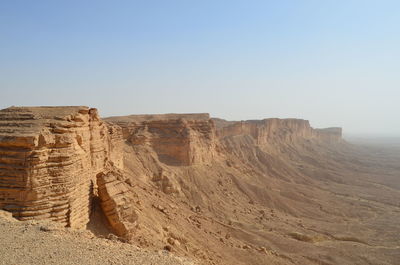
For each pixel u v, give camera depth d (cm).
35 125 2039
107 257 1348
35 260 1230
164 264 1360
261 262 3459
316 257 4119
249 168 9000
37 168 1878
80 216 2141
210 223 4447
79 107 2503
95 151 2745
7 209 1817
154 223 2930
